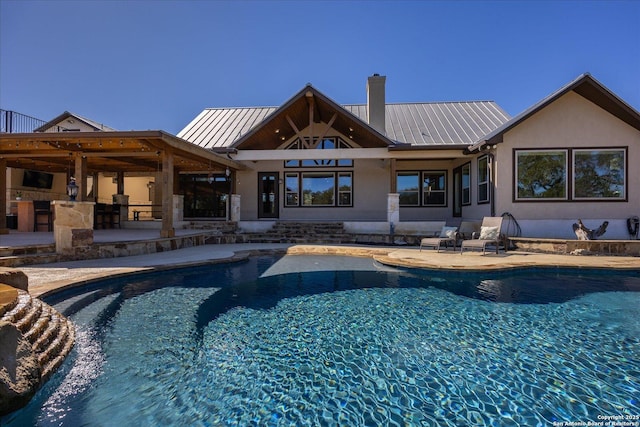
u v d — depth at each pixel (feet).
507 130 37.65
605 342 14.39
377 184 55.42
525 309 18.53
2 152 38.68
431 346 14.11
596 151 38.34
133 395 10.43
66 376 11.35
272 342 14.44
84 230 27.73
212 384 11.14
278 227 48.21
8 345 9.51
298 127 55.42
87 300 18.72
